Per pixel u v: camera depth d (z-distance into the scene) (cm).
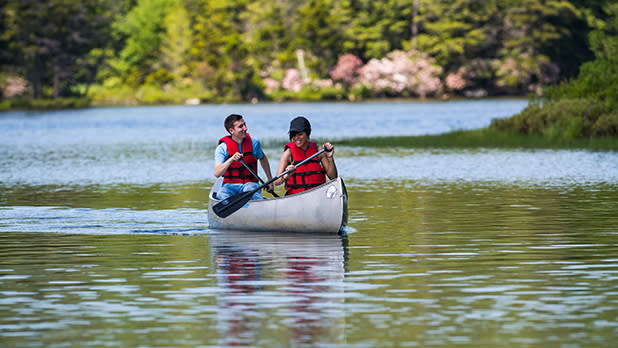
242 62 18312
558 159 4678
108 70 19975
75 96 18838
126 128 9444
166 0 19875
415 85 17838
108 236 2364
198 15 18375
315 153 2486
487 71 17912
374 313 1497
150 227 2531
